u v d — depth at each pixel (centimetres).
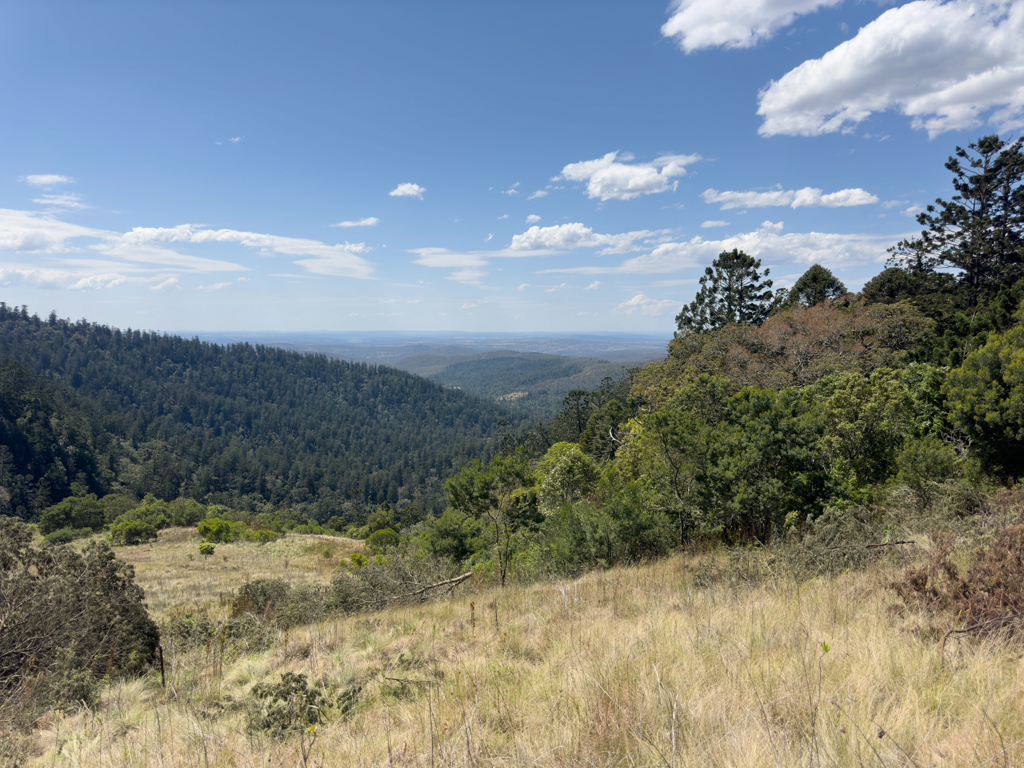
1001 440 1114
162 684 537
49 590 661
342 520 10138
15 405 12450
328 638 613
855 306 2638
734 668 319
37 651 602
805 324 2539
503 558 1455
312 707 365
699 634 403
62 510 6072
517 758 236
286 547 3897
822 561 607
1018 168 2897
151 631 750
